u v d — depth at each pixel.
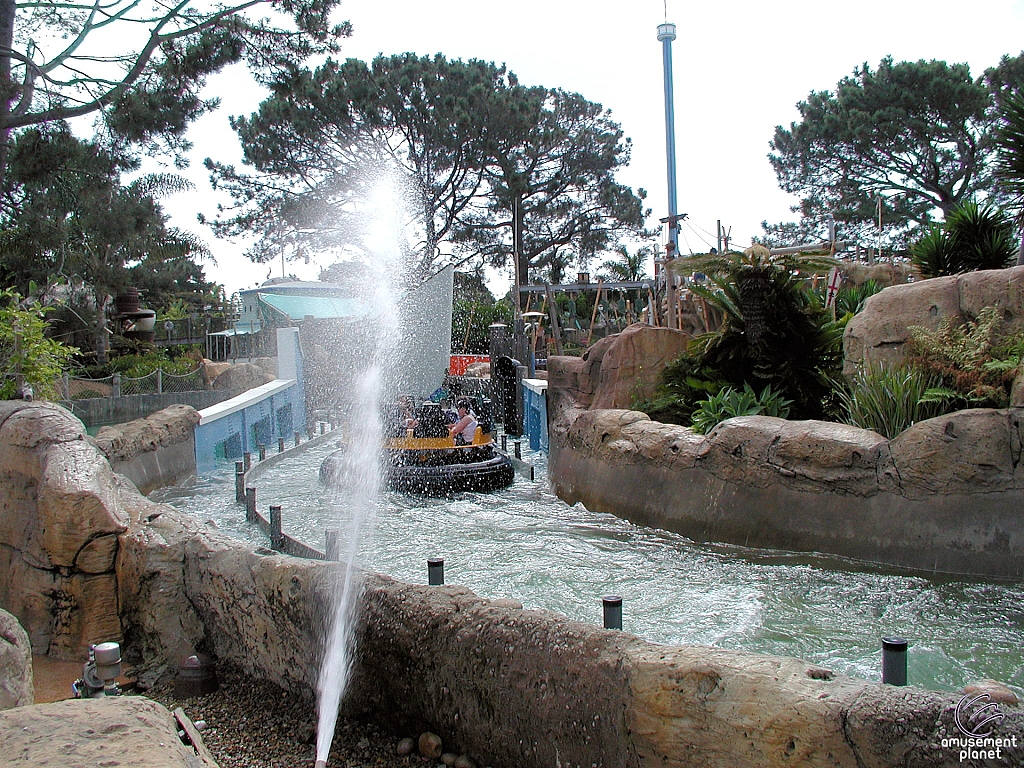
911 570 5.89
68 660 4.58
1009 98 9.70
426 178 30.88
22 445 5.10
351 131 28.48
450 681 3.28
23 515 5.00
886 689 2.31
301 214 28.44
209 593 4.51
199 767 2.00
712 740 2.50
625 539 7.37
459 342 24.58
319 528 8.03
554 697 2.93
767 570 6.11
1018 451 5.65
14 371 8.48
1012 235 10.66
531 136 31.38
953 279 7.11
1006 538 5.59
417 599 3.53
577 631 2.99
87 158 16.44
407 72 29.02
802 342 9.61
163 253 27.06
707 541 7.20
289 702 3.92
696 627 4.91
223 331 33.72
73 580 4.67
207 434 12.70
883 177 34.56
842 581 5.72
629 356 11.30
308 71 15.38
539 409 14.83
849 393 8.22
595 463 9.13
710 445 7.50
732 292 10.10
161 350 26.66
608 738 2.75
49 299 23.09
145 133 14.08
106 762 1.72
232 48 13.78
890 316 7.42
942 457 5.91
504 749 3.08
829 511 6.48
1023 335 6.47
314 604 3.80
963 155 32.12
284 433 17.48
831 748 2.27
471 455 10.41
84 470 4.92
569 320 26.69
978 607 5.05
